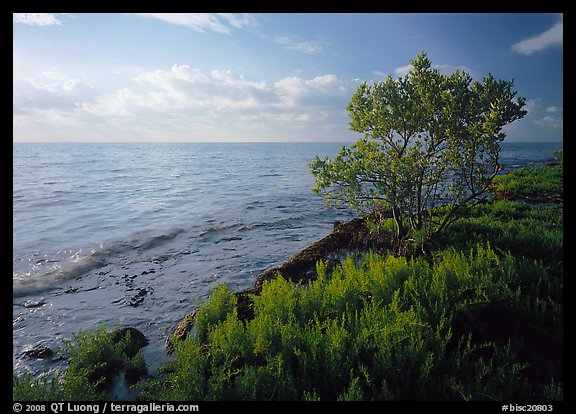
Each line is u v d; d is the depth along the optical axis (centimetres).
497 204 1334
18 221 1814
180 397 481
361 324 564
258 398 479
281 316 642
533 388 462
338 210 2042
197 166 6072
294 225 1706
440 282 639
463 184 888
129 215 1952
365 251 1062
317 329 571
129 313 862
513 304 577
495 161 818
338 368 490
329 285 733
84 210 2092
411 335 511
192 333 719
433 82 863
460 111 838
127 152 13512
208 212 2019
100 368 602
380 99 902
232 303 755
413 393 457
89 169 5156
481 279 618
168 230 1612
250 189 3016
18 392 496
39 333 779
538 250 787
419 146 901
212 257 1257
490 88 789
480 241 874
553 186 1664
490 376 469
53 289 1007
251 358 549
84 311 877
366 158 912
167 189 3002
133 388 578
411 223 964
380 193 920
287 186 3250
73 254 1295
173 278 1073
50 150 15050
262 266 1157
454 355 501
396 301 597
